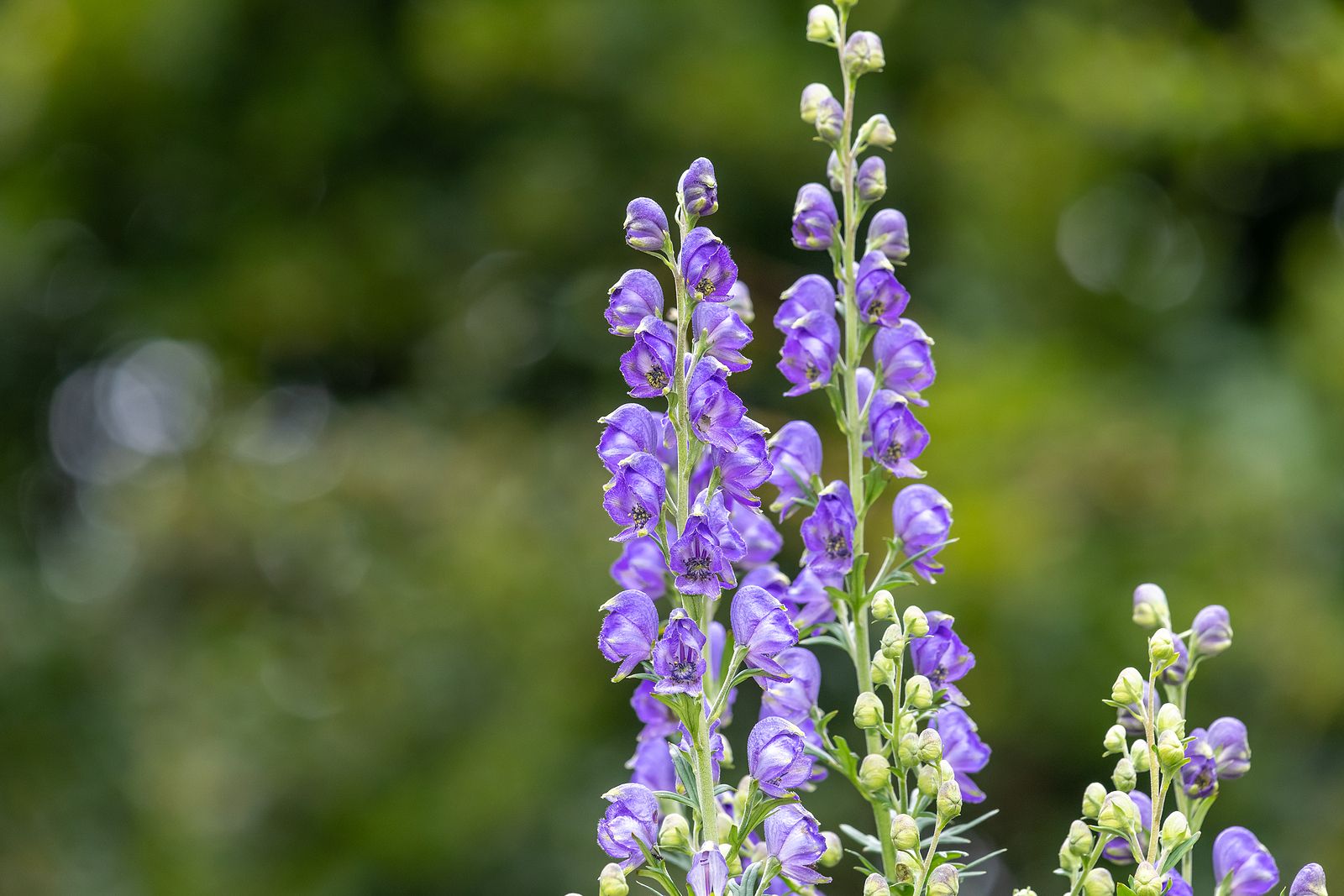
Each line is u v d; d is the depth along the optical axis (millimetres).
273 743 18641
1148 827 4613
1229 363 18281
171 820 18812
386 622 18531
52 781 19859
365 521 19406
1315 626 16172
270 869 18328
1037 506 16453
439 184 22078
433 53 20422
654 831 4324
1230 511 16469
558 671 18031
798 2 19750
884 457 4961
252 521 19547
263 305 22016
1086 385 18094
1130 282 19531
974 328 18625
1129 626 16219
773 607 4289
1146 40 19234
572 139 20266
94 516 24719
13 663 20172
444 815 17594
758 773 4219
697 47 19422
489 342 21109
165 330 22766
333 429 20656
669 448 4711
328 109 22000
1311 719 16359
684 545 4223
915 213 19297
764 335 18219
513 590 18125
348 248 21828
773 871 4145
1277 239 19875
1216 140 18750
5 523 25109
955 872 4188
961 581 16172
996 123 18859
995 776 17109
